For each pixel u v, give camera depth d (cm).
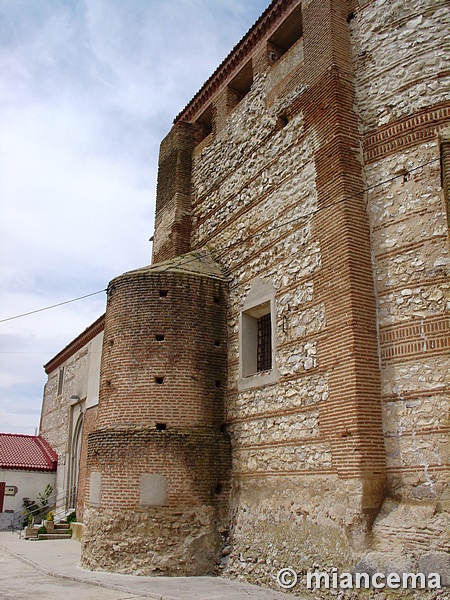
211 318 1619
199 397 1524
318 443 1188
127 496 1404
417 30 1274
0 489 2964
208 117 2084
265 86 1675
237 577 1307
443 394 1031
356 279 1177
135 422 1490
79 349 2970
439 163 1152
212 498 1423
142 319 1588
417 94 1230
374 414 1104
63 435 3053
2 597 1078
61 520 2522
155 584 1220
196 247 1902
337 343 1176
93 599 1057
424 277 1116
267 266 1493
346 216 1219
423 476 1019
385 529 1006
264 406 1395
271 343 1435
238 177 1722
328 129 1326
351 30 1409
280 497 1269
